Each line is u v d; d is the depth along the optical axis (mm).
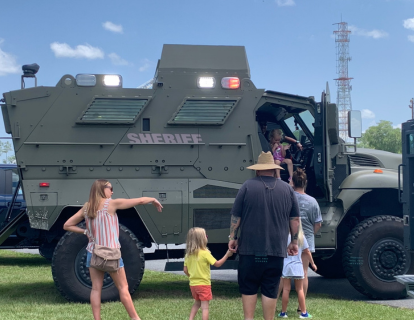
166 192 6812
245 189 4742
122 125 6832
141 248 6645
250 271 4637
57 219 6891
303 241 5699
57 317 5516
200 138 6941
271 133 7391
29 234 7816
